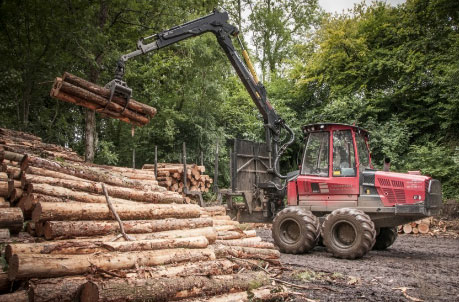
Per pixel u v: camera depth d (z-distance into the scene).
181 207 4.86
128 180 5.34
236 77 23.02
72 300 2.91
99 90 5.05
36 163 4.43
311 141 8.38
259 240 5.74
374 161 16.36
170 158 17.03
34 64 11.20
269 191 9.34
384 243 8.39
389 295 4.48
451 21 15.36
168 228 4.48
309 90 20.33
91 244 3.44
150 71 14.21
